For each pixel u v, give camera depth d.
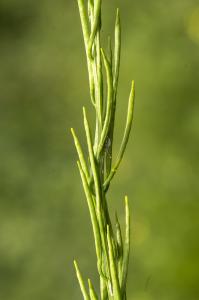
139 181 0.85
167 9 0.98
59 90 1.05
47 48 1.08
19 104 1.06
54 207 0.91
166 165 0.86
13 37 1.12
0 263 0.89
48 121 1.01
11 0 1.13
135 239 0.77
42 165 0.96
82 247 0.88
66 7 1.11
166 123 0.89
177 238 0.75
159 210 0.78
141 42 0.95
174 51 0.94
